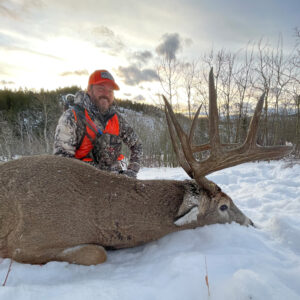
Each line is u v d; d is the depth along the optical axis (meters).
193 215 2.88
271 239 2.93
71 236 2.46
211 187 2.93
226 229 2.87
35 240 2.36
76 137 3.61
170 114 2.86
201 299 1.79
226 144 3.40
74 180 2.62
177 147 2.99
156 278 2.09
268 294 1.69
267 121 11.95
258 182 6.14
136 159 4.43
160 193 2.86
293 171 6.92
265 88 10.62
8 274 2.18
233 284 1.77
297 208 3.93
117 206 2.64
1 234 2.40
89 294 1.83
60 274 2.29
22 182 2.47
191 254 2.38
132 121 12.45
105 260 2.55
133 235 2.74
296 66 10.38
